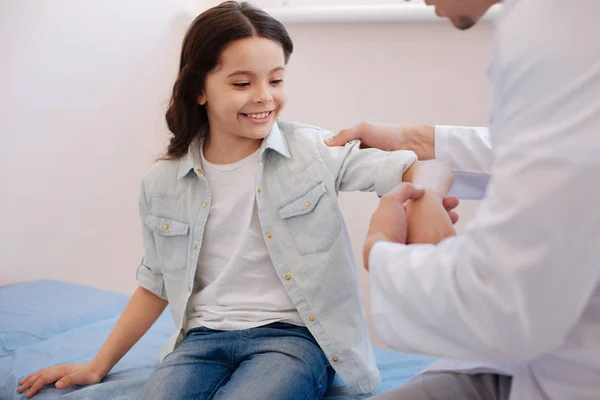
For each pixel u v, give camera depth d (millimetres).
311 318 1025
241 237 1086
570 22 508
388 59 1854
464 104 1780
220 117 1067
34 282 1621
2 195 1633
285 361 952
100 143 1879
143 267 1191
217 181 1116
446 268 552
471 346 549
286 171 1084
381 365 1199
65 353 1214
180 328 1122
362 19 1829
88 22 1807
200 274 1131
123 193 1974
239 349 1012
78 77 1795
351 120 1935
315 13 1884
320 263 1041
